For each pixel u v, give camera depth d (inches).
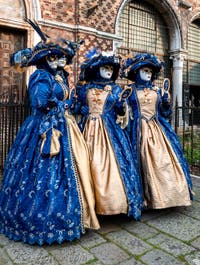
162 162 106.1
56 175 84.3
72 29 268.4
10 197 87.4
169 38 392.5
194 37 426.9
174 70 389.7
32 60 92.9
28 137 91.0
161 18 384.8
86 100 106.3
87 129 102.7
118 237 88.7
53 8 256.5
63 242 84.6
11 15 238.5
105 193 90.6
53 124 87.4
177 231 93.3
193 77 430.6
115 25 309.0
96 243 84.7
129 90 103.7
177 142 116.8
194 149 236.8
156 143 109.6
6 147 156.9
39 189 82.1
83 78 109.7
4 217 88.2
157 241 86.4
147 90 115.3
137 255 78.5
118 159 97.0
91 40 280.5
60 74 98.8
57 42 93.7
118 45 311.1
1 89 241.8
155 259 76.6
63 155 87.4
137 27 361.1
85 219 86.0
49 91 89.0
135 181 98.4
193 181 152.7
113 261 75.4
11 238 85.3
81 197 85.9
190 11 397.1
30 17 244.1
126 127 110.3
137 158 108.7
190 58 422.9
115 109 105.7
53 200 81.2
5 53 245.4
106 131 101.4
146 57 113.5
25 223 82.0
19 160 89.3
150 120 113.9
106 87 106.7
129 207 93.3
